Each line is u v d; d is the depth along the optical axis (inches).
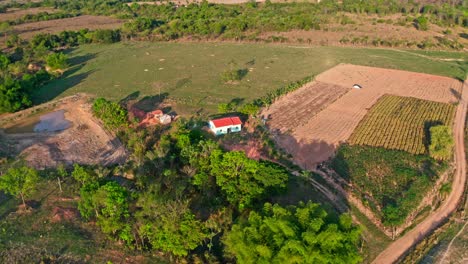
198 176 2773.1
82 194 2402.8
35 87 4879.4
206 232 2239.2
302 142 3609.7
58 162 3307.1
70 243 2330.2
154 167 3134.8
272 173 2731.3
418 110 4311.0
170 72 5428.2
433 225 2650.1
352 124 3964.1
